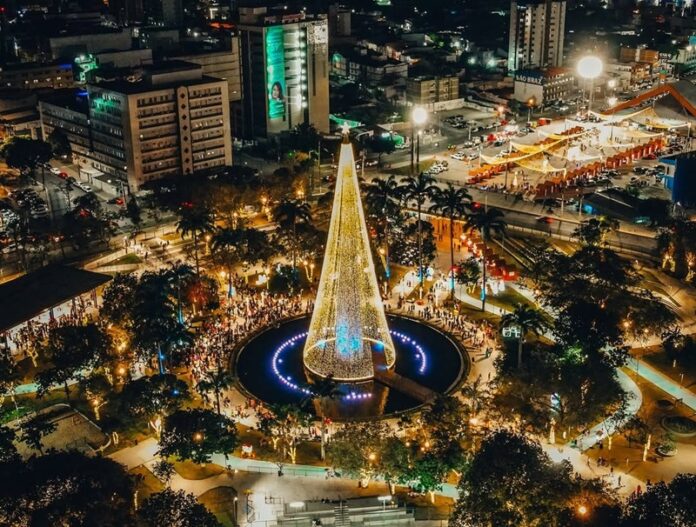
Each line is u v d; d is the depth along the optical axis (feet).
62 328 611.47
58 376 586.45
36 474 441.27
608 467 510.58
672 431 541.34
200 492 501.97
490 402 534.78
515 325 620.90
